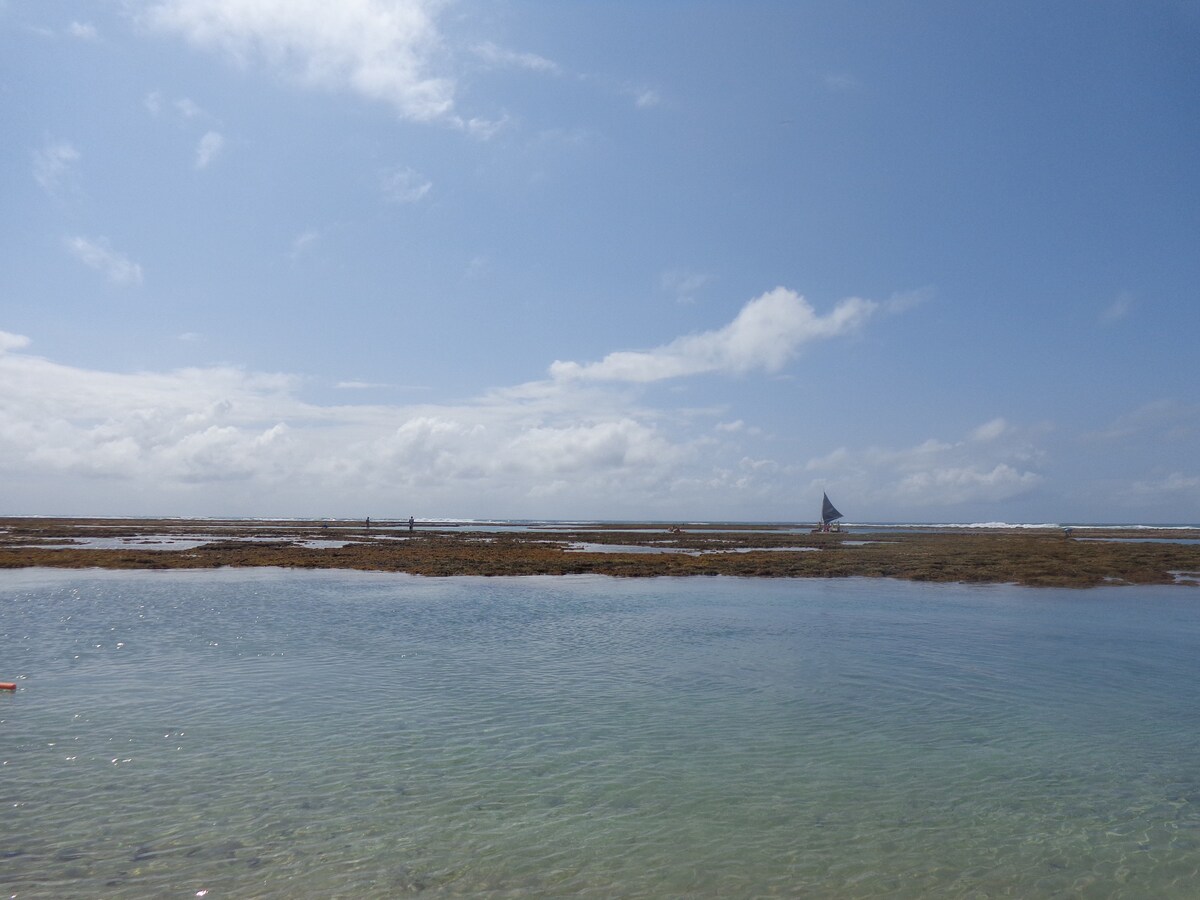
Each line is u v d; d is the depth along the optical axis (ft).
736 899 27.99
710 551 215.72
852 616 95.45
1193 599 112.37
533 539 293.64
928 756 43.11
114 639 74.59
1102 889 28.94
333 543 247.70
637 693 56.34
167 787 37.42
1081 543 249.14
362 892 28.04
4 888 27.68
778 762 41.96
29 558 165.17
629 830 33.50
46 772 39.14
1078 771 40.93
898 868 30.42
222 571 150.20
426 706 52.24
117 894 27.50
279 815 34.42
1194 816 35.42
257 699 53.31
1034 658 69.31
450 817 34.53
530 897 27.91
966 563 160.04
